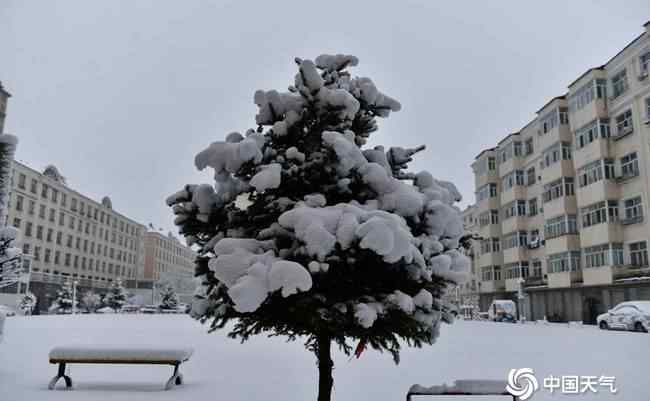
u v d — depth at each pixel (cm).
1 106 1695
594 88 3134
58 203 6306
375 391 666
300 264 351
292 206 399
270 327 418
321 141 427
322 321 372
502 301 3566
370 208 385
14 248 912
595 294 3125
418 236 395
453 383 459
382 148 456
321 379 409
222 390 662
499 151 4591
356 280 381
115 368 861
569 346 1307
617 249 2941
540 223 3972
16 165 5381
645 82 2794
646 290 2695
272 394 636
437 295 404
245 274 340
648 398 643
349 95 409
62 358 673
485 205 4650
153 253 9381
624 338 1609
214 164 382
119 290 6184
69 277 6025
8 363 880
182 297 7838
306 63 411
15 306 4475
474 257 5200
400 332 396
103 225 7631
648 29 2744
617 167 3016
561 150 3447
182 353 680
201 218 409
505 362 967
